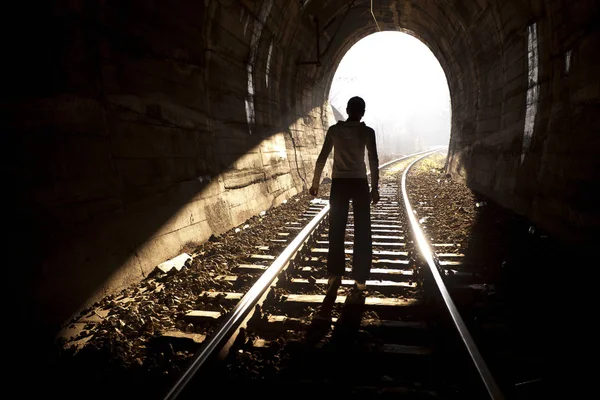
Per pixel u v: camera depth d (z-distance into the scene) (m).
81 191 3.64
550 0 5.44
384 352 2.67
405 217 7.38
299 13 10.19
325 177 16.05
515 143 7.36
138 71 4.62
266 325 3.15
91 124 3.84
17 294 2.79
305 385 2.33
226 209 6.68
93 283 3.58
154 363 2.61
